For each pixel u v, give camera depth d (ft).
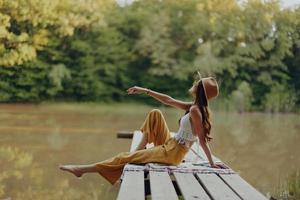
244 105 83.15
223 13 89.76
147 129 17.85
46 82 84.58
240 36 88.79
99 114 66.90
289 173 27.55
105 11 89.15
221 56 88.79
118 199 12.30
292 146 39.42
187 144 16.97
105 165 16.90
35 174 25.20
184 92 88.79
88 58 87.10
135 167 16.30
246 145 39.52
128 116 64.49
